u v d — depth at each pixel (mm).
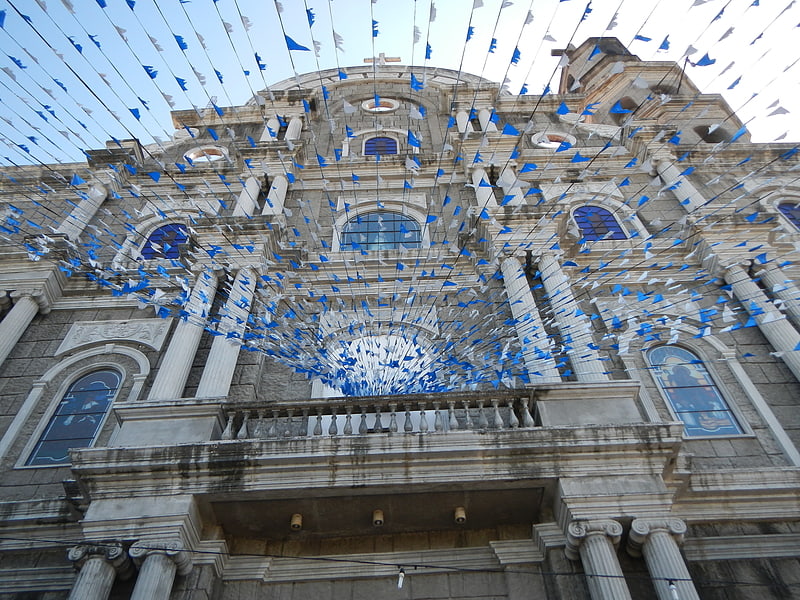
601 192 17641
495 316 13594
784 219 16406
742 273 14203
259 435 9922
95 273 14711
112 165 17969
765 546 9664
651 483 9188
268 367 12891
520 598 9195
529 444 9289
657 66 24438
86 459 9203
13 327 13578
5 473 11258
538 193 17031
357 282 14969
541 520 9672
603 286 14641
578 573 8914
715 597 9164
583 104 22828
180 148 20672
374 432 10453
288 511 9484
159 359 13227
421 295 14719
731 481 10031
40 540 9539
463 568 9641
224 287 14219
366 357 13180
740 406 12000
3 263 14820
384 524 9781
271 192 17531
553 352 12477
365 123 21594
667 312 13781
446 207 17562
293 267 15102
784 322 13031
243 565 9641
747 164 18281
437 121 21625
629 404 10242
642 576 8828
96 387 12891
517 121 21125
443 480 9133
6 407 12398
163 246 16625
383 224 17281
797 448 11195
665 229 15156
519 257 14547
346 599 9555
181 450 9242
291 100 21891
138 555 8578
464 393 10352
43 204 17609
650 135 18625
